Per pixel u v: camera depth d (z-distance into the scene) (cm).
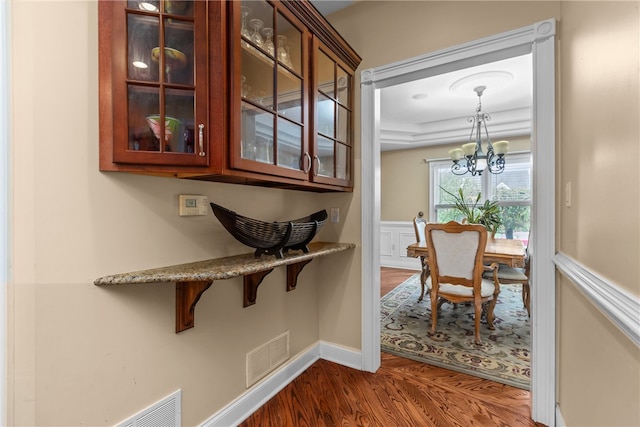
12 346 84
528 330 266
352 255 206
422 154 534
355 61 196
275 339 179
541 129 148
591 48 101
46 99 88
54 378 90
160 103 101
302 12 145
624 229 75
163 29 101
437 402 167
